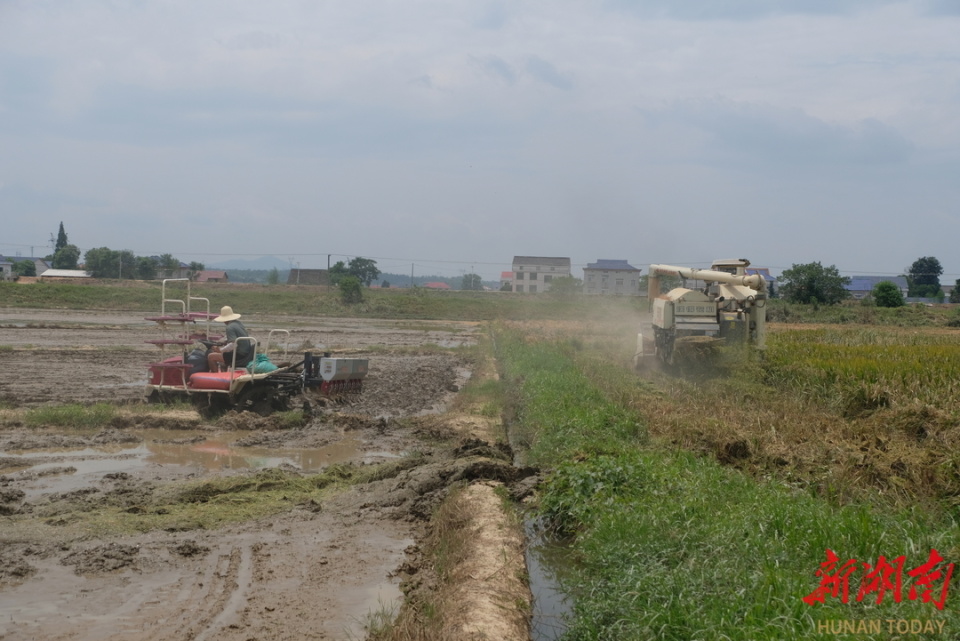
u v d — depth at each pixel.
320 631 5.88
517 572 6.96
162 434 13.39
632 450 10.59
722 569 5.89
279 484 10.08
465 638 5.45
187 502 9.26
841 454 10.04
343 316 58.28
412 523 8.75
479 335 41.16
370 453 12.45
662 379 18.31
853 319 54.56
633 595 5.78
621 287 104.38
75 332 34.53
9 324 37.16
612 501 8.27
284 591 6.65
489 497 9.03
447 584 6.73
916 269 96.62
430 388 20.05
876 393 14.35
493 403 16.84
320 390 15.55
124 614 6.10
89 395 16.72
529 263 112.25
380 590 6.74
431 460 11.12
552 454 11.47
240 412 14.55
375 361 26.48
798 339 30.94
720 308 18.52
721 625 4.98
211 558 7.43
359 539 8.11
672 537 6.86
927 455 9.75
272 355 25.19
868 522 6.55
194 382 14.70
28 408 14.87
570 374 18.30
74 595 6.46
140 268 86.19
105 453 11.95
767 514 7.07
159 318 14.79
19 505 8.91
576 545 8.02
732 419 12.91
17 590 6.53
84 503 8.96
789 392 16.06
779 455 10.45
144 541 7.82
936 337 33.97
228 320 14.95
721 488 8.48
